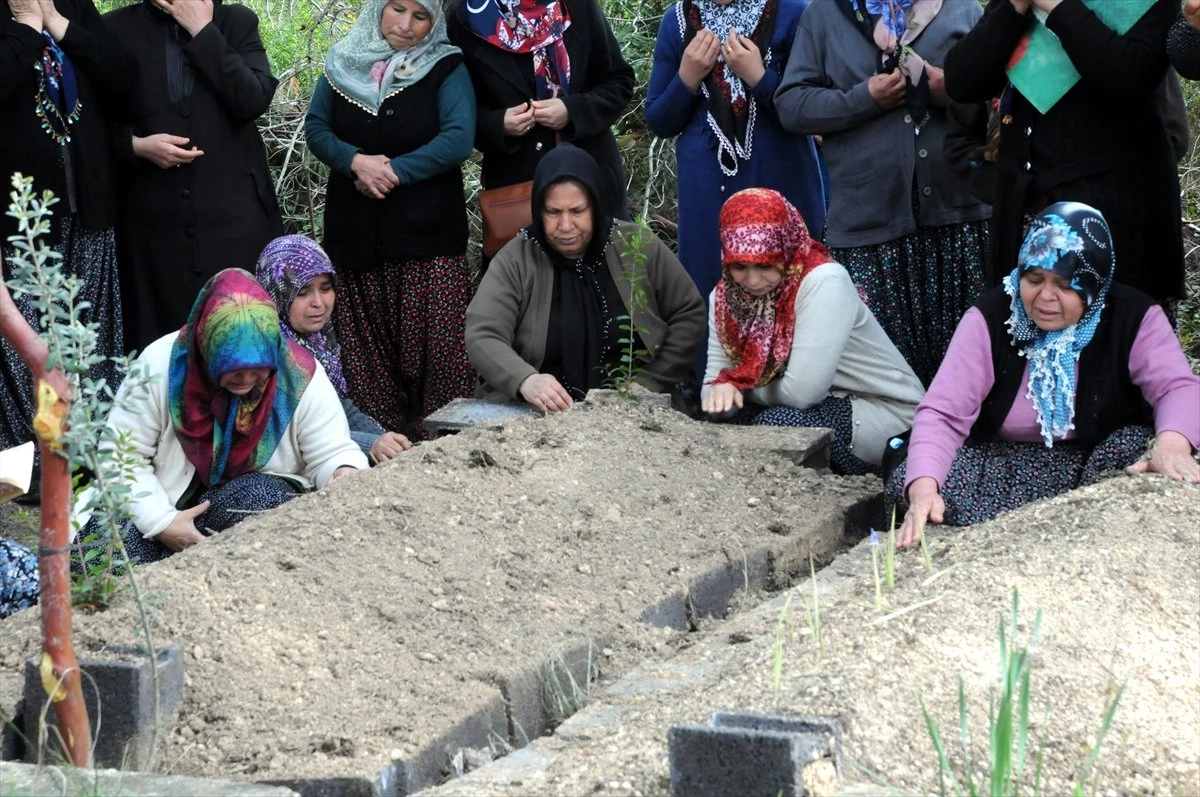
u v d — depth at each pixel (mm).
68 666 2711
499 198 6223
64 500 2674
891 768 2428
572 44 6418
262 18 8609
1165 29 4500
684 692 2902
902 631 2844
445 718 3084
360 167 6230
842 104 5625
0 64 5496
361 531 3988
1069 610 2984
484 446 4668
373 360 6500
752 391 5488
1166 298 4863
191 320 4559
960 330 4305
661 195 8367
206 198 6113
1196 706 2758
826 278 5301
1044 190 4734
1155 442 3947
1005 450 4324
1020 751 2424
